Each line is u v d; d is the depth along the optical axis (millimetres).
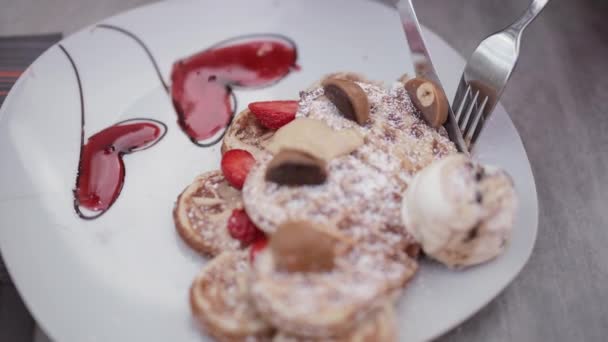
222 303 385
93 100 485
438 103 437
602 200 468
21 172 446
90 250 425
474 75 447
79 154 463
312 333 359
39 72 484
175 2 522
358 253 384
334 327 356
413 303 396
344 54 513
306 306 358
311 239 367
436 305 395
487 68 442
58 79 486
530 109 513
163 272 419
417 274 406
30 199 438
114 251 426
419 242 399
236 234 411
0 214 427
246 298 385
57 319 397
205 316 381
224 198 434
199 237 416
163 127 481
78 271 416
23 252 417
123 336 395
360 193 406
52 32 546
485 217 381
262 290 362
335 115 441
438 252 395
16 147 454
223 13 523
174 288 413
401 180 413
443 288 401
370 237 393
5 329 412
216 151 472
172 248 427
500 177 392
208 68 508
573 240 451
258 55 514
